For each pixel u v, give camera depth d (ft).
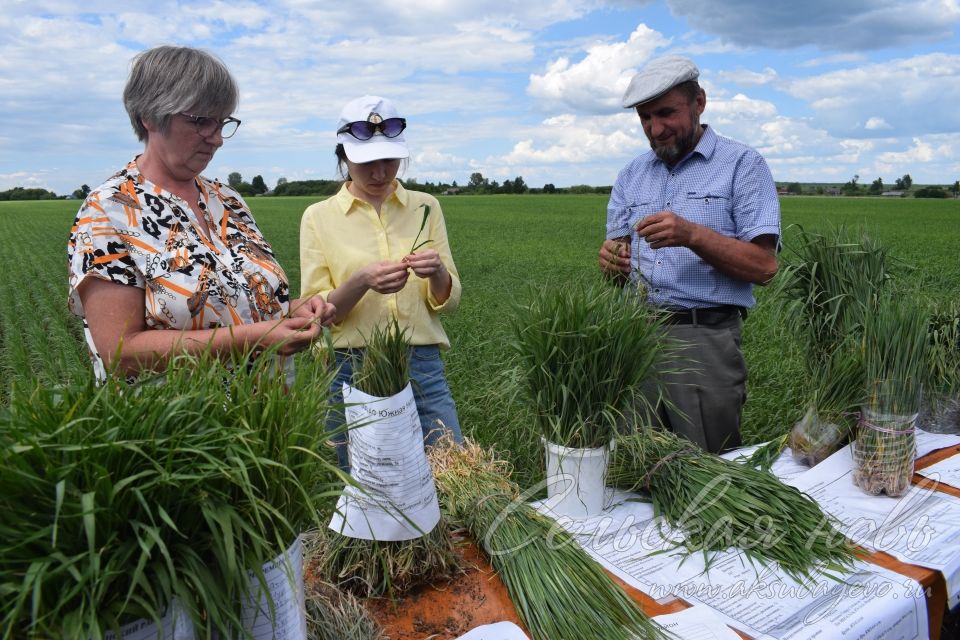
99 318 5.82
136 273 5.90
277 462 3.79
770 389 17.47
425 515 5.23
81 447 3.08
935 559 5.87
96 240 5.74
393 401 4.99
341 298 8.55
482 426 12.10
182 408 3.55
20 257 73.15
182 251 6.15
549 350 6.25
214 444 3.47
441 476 6.32
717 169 9.55
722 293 9.39
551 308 6.42
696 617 5.14
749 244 9.14
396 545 5.26
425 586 5.42
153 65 5.85
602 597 5.03
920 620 5.43
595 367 6.15
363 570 5.27
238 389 3.85
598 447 6.44
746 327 23.66
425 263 8.27
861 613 5.17
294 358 5.77
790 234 9.94
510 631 4.94
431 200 9.95
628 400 6.61
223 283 6.34
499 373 7.23
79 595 3.08
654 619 5.11
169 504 3.37
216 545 3.46
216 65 6.02
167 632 3.38
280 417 3.90
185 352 4.25
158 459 3.35
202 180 6.97
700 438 9.49
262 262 7.00
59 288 47.32
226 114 6.23
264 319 6.81
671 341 8.50
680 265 9.40
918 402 6.89
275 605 3.86
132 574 3.18
